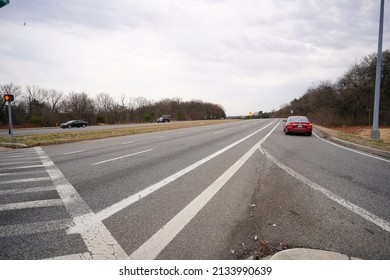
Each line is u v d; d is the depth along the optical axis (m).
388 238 3.28
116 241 3.27
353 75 38.94
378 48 13.51
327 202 4.55
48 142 16.81
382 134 18.62
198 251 3.03
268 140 15.21
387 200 4.65
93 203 4.65
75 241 3.30
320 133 20.58
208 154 10.12
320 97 51.62
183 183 5.84
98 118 79.75
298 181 5.93
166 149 11.98
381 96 33.25
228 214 4.04
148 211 4.21
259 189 5.32
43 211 4.30
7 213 4.24
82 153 11.34
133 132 24.81
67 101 84.38
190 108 121.00
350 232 3.43
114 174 6.91
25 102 79.50
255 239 3.28
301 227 3.58
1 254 3.03
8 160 10.02
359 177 6.30
